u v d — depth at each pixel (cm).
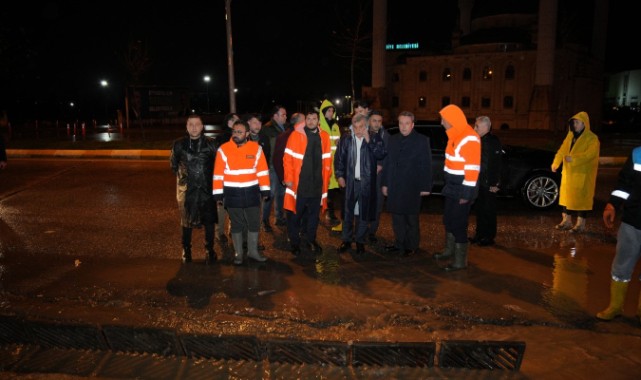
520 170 866
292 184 599
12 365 368
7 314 445
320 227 760
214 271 557
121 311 452
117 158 1650
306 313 444
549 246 647
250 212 574
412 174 590
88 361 373
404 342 363
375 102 5966
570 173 703
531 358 370
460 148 538
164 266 575
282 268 566
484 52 5978
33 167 1425
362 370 358
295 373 354
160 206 898
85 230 736
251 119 675
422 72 6325
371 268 565
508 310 448
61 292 497
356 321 428
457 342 357
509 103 5869
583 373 351
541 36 5291
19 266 576
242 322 428
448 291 493
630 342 393
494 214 638
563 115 5891
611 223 430
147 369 361
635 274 535
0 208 887
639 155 409
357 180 610
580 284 511
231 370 359
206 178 566
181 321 430
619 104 8838
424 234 711
